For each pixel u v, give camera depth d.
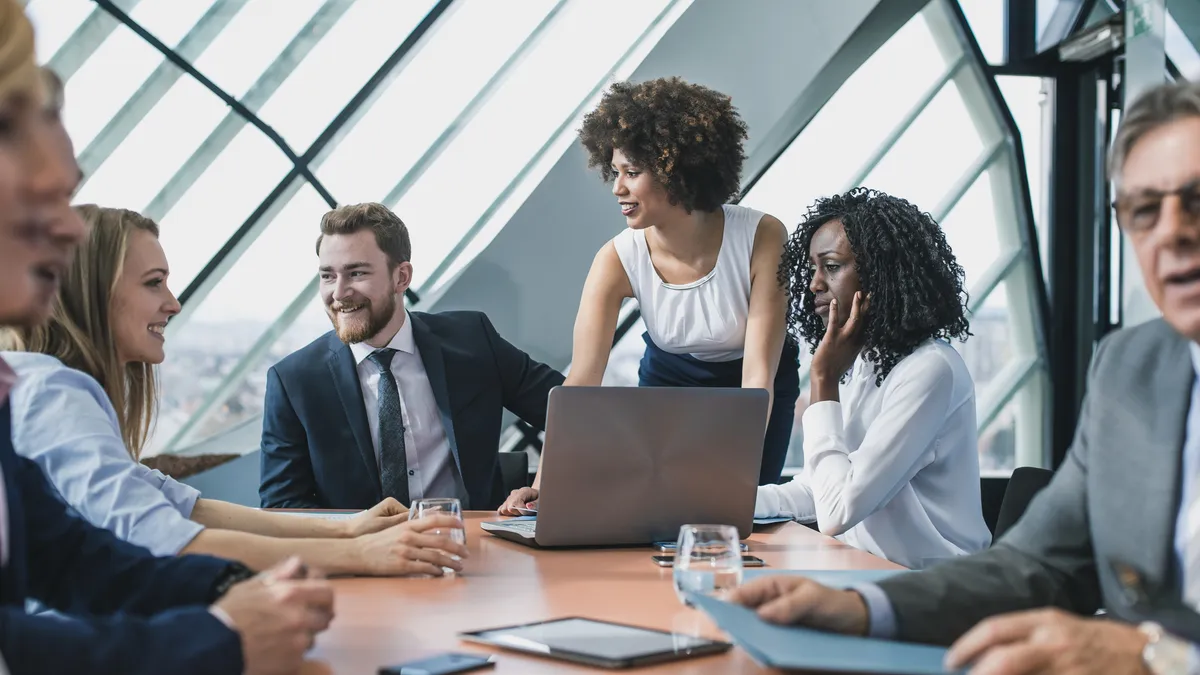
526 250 4.90
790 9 4.96
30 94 0.95
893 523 2.28
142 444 1.99
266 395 2.92
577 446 1.92
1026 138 5.74
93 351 1.77
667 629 1.32
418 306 5.03
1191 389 1.17
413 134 5.09
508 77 5.14
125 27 4.60
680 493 2.01
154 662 0.99
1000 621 0.96
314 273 5.07
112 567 1.33
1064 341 5.79
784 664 0.99
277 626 1.05
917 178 5.71
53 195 0.98
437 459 2.97
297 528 1.94
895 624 1.16
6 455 1.20
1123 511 1.17
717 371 3.21
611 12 5.16
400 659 1.17
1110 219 5.46
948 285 2.36
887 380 2.33
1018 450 5.87
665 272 3.14
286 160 4.94
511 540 2.11
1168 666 0.91
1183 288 1.05
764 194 5.54
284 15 4.81
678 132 2.89
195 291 4.95
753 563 1.79
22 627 0.97
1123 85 5.05
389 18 4.94
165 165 4.82
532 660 1.16
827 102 5.51
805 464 2.34
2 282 0.96
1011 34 5.59
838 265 2.40
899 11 5.00
